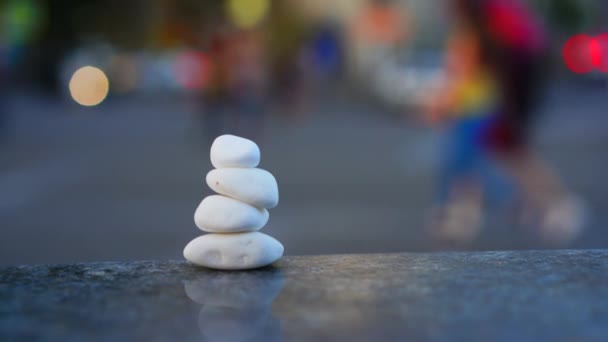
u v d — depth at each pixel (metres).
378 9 7.07
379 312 0.51
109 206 1.99
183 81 7.46
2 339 0.48
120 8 9.18
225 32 3.76
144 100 7.44
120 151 3.39
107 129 4.55
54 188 2.32
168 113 5.95
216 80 3.76
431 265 0.62
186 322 0.50
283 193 2.21
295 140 3.91
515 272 0.60
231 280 0.59
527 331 0.48
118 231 1.66
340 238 1.58
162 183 2.42
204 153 3.31
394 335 0.48
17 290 0.56
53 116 5.52
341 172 2.69
